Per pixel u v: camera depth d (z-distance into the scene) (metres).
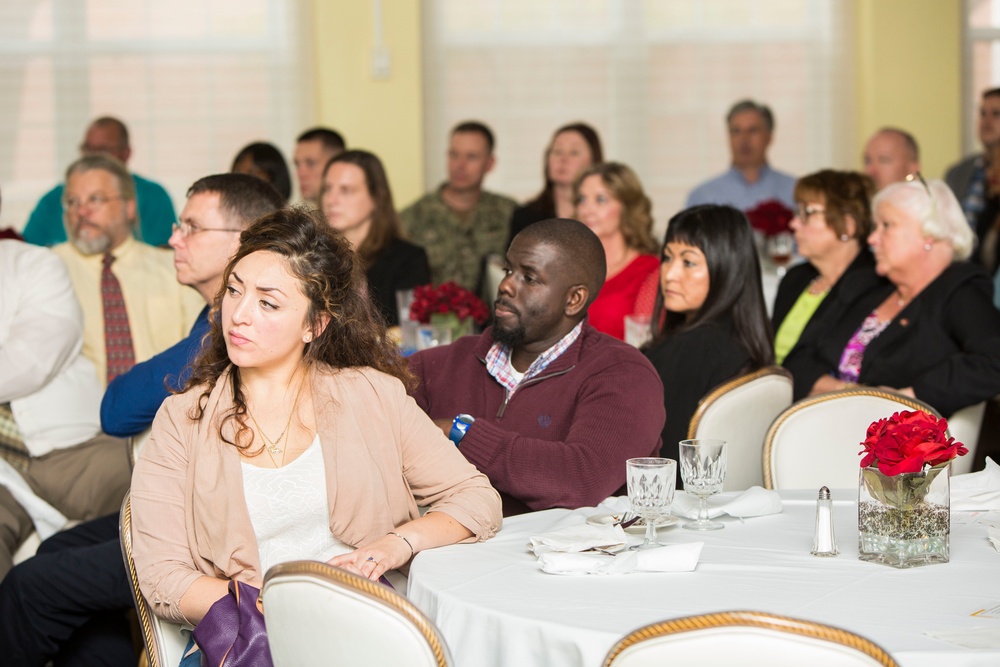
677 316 3.67
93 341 4.40
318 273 2.37
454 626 2.03
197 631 2.19
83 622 3.14
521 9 7.80
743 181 7.37
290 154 7.57
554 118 7.88
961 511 2.61
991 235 6.35
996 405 5.43
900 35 7.90
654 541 2.35
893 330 3.98
